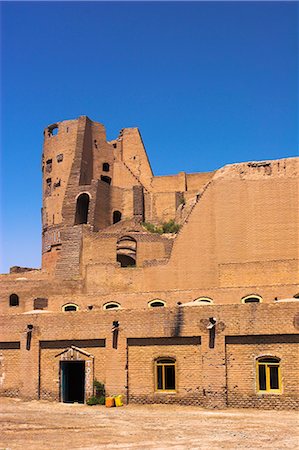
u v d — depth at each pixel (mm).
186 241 44594
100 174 72750
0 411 29594
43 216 71938
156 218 68562
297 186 42844
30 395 33938
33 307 42156
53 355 34156
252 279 40156
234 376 29828
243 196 43875
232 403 29594
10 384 35031
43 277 55500
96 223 64750
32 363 34312
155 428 23453
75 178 67938
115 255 51625
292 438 20984
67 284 46875
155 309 31922
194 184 72125
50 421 25656
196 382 30531
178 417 26734
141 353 31953
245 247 43000
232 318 30250
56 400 33312
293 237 42188
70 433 22391
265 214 43094
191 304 32969
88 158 71312
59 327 34031
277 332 29391
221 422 25031
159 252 52938
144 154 76500
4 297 47812
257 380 29531
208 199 44781
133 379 31781
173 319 31406
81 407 31141
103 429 23297
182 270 44188
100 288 45656
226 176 44688
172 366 31359
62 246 56031
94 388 32438
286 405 28719
